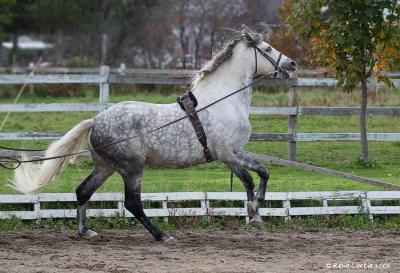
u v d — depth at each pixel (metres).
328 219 14.05
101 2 44.25
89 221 13.70
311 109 18.86
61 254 11.03
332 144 21.55
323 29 18.83
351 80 18.67
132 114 12.15
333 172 14.14
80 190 12.42
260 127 23.23
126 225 13.71
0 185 15.57
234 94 12.47
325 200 14.40
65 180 15.87
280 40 31.25
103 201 14.09
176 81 18.80
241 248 11.65
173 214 13.84
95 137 12.13
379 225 13.96
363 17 18.16
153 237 12.48
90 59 42.28
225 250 11.46
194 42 44.62
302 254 11.16
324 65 19.05
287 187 15.46
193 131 12.13
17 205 14.04
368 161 18.47
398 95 28.34
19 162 12.12
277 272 9.87
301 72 26.70
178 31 48.41
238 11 39.75
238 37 12.65
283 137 18.75
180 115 12.16
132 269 9.98
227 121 12.23
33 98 26.09
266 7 39.28
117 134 12.05
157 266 10.20
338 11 18.31
